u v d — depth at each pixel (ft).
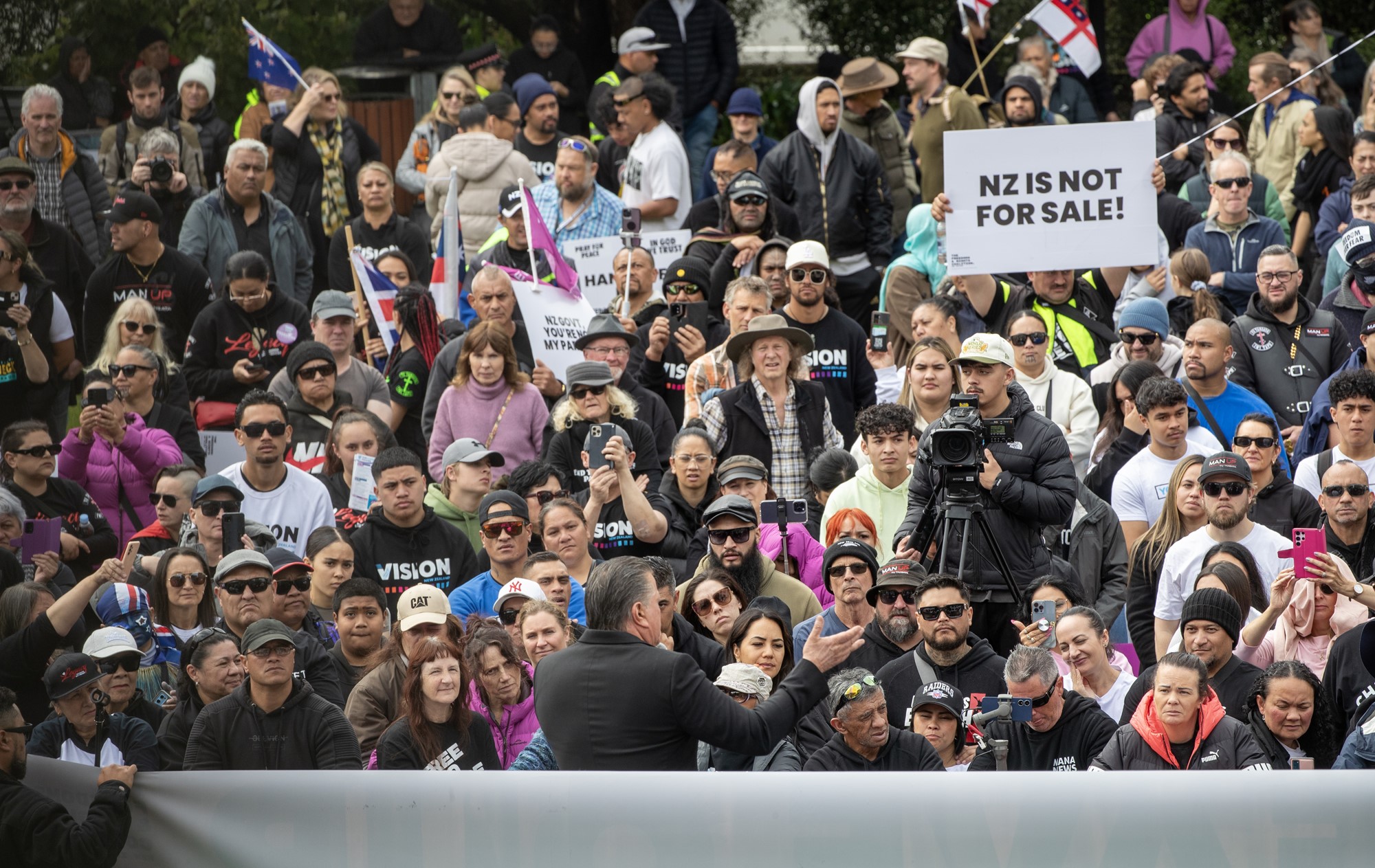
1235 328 116.47
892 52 217.56
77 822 69.31
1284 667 78.43
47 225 144.77
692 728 64.90
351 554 98.12
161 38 174.09
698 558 101.40
